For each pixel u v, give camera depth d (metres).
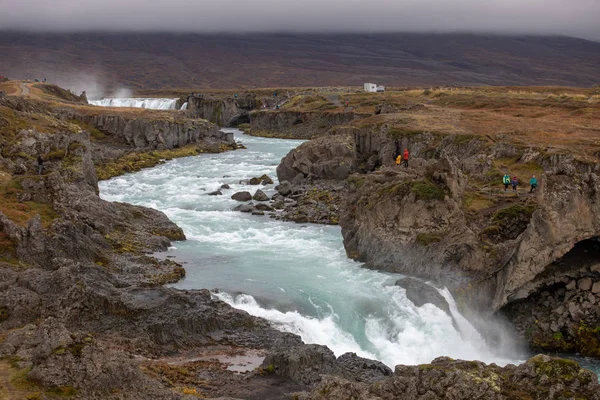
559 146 76.69
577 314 44.78
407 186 54.19
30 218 53.12
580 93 168.88
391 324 45.50
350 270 54.56
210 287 49.78
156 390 28.27
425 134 101.25
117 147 128.62
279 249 61.88
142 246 59.66
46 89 183.38
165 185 97.25
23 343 29.64
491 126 105.00
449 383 26.17
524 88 191.12
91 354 28.03
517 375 26.62
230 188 94.75
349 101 188.62
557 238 44.47
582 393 25.47
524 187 62.09
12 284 41.19
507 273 45.97
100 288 42.38
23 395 25.25
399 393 26.44
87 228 56.44
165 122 134.50
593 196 44.25
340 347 43.25
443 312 46.16
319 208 79.19
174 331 40.41
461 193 54.44
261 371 34.66
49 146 75.81
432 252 50.84
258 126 191.50
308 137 173.00
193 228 70.31
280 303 46.91
